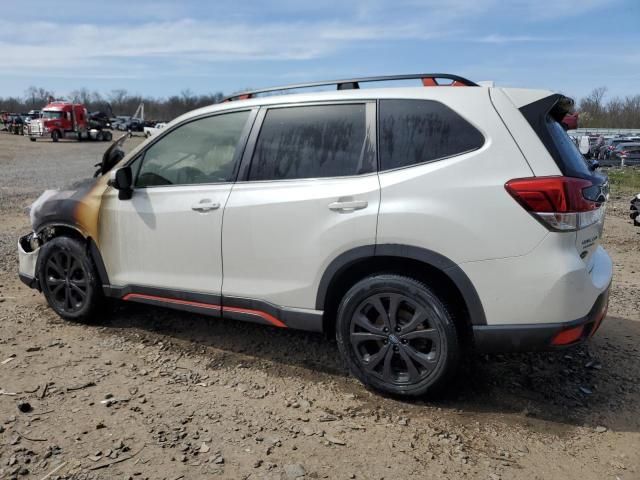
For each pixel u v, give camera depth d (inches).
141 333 169.5
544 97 121.8
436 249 119.3
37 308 190.2
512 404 130.2
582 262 115.9
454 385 138.4
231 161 146.2
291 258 135.5
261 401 130.3
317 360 152.8
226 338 166.7
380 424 121.0
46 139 1742.1
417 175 122.5
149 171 159.3
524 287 114.4
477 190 116.8
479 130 120.3
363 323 131.0
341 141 133.7
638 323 184.4
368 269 133.3
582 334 118.1
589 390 137.6
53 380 137.3
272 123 142.9
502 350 119.5
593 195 119.7
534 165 115.0
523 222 113.6
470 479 102.8
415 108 128.1
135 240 158.2
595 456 110.7
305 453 109.7
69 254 171.3
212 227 144.9
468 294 118.6
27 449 108.2
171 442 111.9
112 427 116.7
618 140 1310.3
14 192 522.3
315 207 131.3
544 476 104.0
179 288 152.6
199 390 134.8
